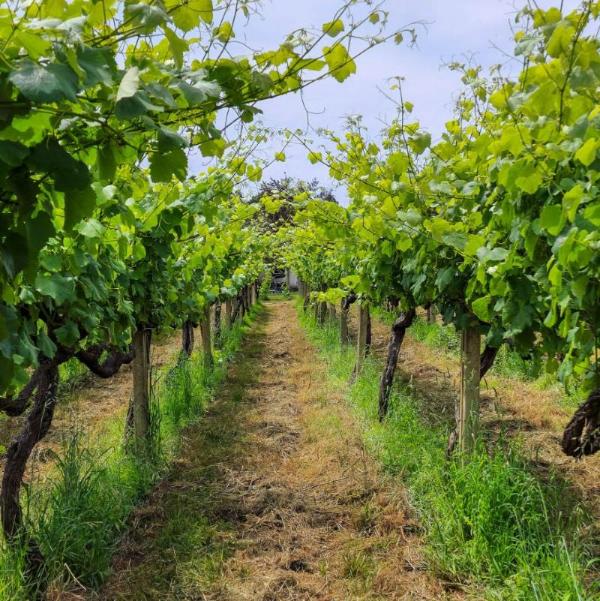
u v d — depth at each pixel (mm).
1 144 1113
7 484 3230
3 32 1095
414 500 4328
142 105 1137
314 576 3600
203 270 6762
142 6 1266
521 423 6266
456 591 3311
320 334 13711
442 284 3738
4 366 1587
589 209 1817
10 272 1224
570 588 2830
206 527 4164
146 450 5180
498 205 2859
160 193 3754
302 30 1594
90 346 4047
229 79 1597
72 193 1275
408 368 9242
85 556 3471
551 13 1567
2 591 2893
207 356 9242
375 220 3703
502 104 2012
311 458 5586
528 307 2926
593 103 1772
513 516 3488
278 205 5043
